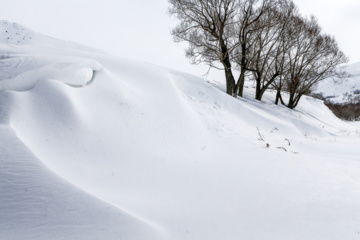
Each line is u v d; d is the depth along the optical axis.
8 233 2.78
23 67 9.30
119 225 3.19
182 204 4.76
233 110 15.16
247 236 3.66
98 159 6.18
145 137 7.93
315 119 26.91
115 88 9.38
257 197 5.30
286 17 20.67
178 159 7.42
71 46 23.53
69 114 6.96
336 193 5.67
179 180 6.07
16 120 5.78
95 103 8.19
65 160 5.55
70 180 4.39
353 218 4.45
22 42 19.48
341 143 13.61
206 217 4.23
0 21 21.55
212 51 19.77
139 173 6.09
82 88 8.68
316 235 3.82
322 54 25.05
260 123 15.34
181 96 12.48
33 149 5.04
